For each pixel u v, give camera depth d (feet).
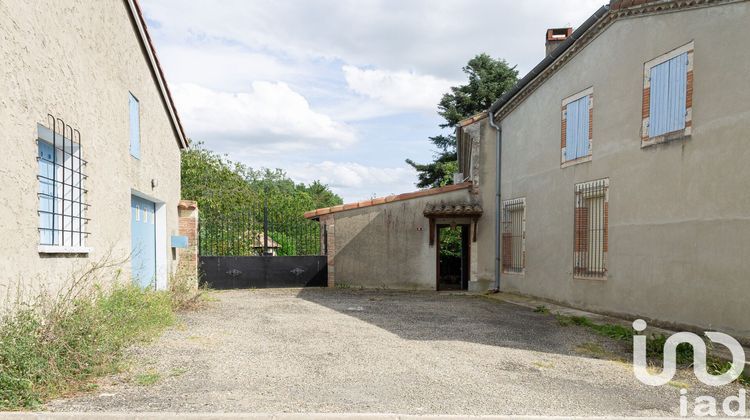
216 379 15.89
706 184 23.71
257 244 54.49
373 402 14.06
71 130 20.21
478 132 48.44
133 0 27.91
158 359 18.13
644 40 28.19
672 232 25.73
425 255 48.80
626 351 21.70
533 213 40.65
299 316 29.68
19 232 16.22
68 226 20.51
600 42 32.19
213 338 22.25
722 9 23.29
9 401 12.84
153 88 33.50
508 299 40.78
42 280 17.71
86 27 22.15
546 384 16.38
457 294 44.98
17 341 14.28
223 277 47.83
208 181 69.26
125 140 27.53
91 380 15.16
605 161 31.48
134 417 12.38
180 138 40.50
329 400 14.14
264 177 193.77
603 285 31.45
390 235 49.19
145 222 33.78
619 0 29.50
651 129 27.53
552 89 38.04
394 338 23.43
